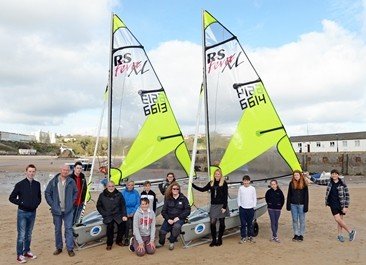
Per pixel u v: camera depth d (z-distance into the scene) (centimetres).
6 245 757
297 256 659
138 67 871
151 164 864
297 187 756
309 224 963
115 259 645
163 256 662
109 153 826
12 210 1228
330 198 768
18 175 3288
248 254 671
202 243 743
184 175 898
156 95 886
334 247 720
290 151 809
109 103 830
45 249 718
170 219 701
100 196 716
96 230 719
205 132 801
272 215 759
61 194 660
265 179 803
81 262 630
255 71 827
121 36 856
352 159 3922
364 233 850
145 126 866
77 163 708
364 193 1756
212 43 816
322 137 5688
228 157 798
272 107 814
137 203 757
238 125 810
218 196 717
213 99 805
